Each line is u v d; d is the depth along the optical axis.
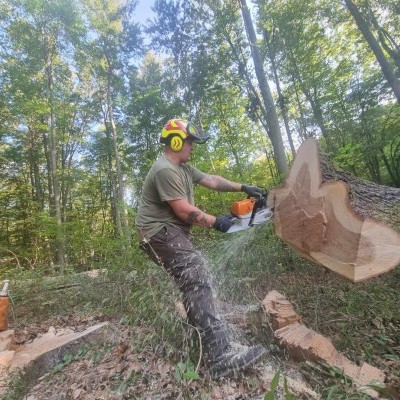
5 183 14.93
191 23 9.76
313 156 1.73
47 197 16.50
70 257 9.03
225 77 10.20
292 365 1.68
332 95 10.14
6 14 11.78
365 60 11.30
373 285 2.44
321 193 1.68
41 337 2.47
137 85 14.96
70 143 16.83
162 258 1.97
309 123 11.41
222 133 11.19
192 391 1.51
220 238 3.78
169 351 1.77
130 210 5.65
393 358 1.70
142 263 3.35
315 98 10.89
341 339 1.91
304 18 9.59
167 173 1.93
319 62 10.71
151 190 2.02
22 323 2.90
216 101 11.05
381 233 1.55
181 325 1.86
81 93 16.50
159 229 1.96
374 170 8.24
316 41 10.19
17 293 3.39
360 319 2.09
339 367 1.55
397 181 7.73
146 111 13.59
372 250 1.55
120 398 1.53
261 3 9.27
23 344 2.43
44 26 12.51
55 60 13.80
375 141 8.24
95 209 17.67
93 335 2.24
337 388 1.42
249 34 9.65
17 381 1.73
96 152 17.44
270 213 1.86
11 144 14.62
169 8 9.68
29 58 12.56
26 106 11.37
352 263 1.60
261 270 2.85
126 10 13.68
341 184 1.62
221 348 1.69
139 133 14.84
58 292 3.46
